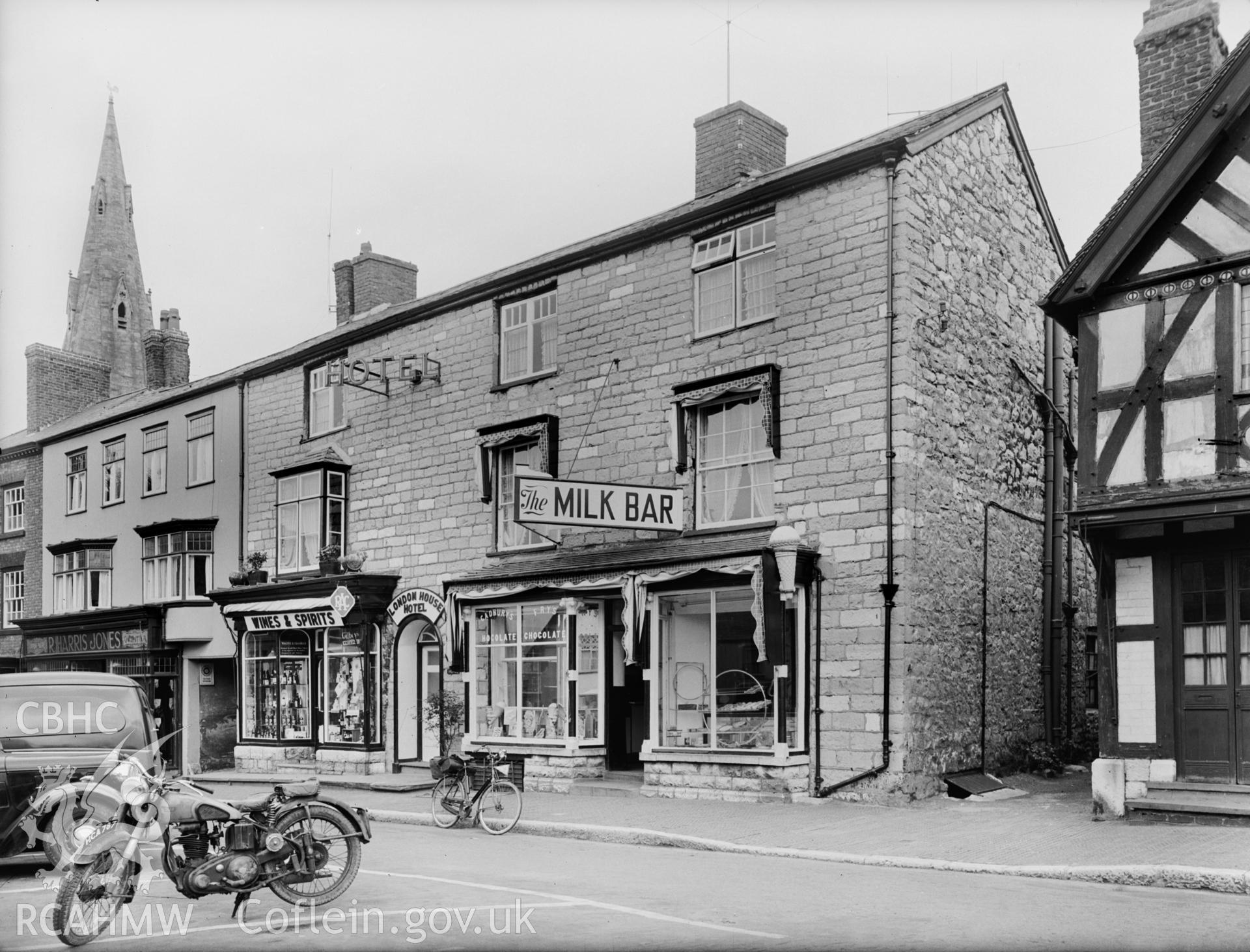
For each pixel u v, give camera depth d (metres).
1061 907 8.53
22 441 33.75
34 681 11.45
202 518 26.86
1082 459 13.16
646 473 18.09
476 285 21.05
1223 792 11.92
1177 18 14.91
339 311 26.70
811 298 16.27
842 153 15.96
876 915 8.20
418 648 22.03
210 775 22.75
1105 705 12.84
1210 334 12.50
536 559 19.44
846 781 14.97
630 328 18.61
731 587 15.88
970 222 17.30
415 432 22.23
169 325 31.95
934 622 15.44
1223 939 7.38
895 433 15.19
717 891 9.23
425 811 16.02
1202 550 12.46
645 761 16.53
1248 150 12.52
